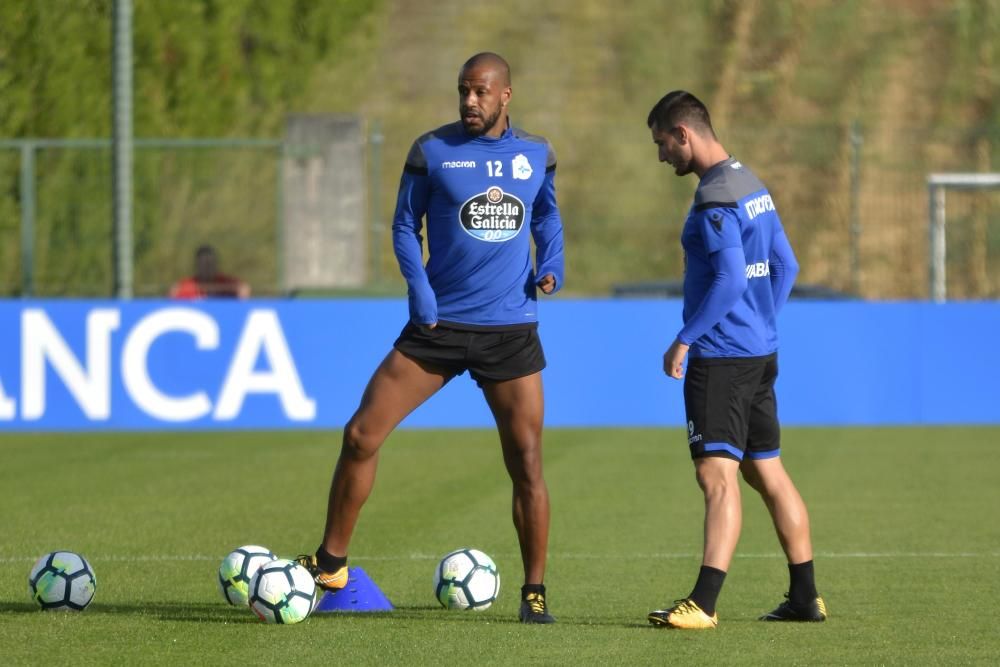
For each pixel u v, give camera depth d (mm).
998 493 40906
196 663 19516
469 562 24141
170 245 77438
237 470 46375
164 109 82625
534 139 23250
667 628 22109
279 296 65938
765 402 23109
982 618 23172
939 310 60500
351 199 70188
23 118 78312
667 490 41500
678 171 23016
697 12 107750
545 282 23594
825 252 92688
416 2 105375
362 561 29453
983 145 96875
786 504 23047
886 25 107875
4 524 34875
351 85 96875
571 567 28875
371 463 23438
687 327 22047
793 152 97750
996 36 107000
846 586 26438
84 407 57094
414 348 22938
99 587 26406
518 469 23141
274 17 93750
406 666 19344
